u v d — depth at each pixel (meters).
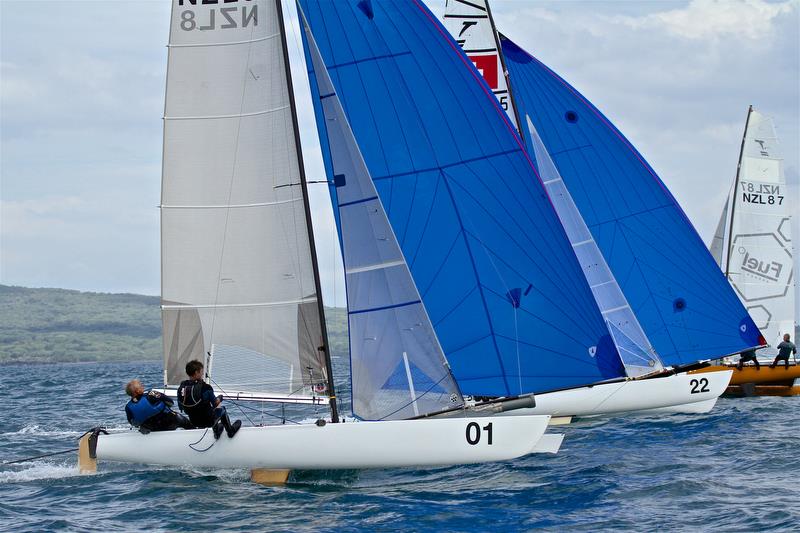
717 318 45.81
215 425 29.59
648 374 44.25
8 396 87.19
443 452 29.88
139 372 190.25
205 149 32.09
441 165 33.25
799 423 42.19
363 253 30.95
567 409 42.72
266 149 31.78
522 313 33.06
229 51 31.94
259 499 27.39
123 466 31.25
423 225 33.31
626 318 44.31
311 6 33.09
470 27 43.94
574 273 33.28
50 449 39.81
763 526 23.92
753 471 30.94
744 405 50.81
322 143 32.19
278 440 29.44
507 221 33.12
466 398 35.97
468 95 33.19
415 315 30.78
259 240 31.89
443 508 26.28
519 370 32.94
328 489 28.61
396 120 33.31
